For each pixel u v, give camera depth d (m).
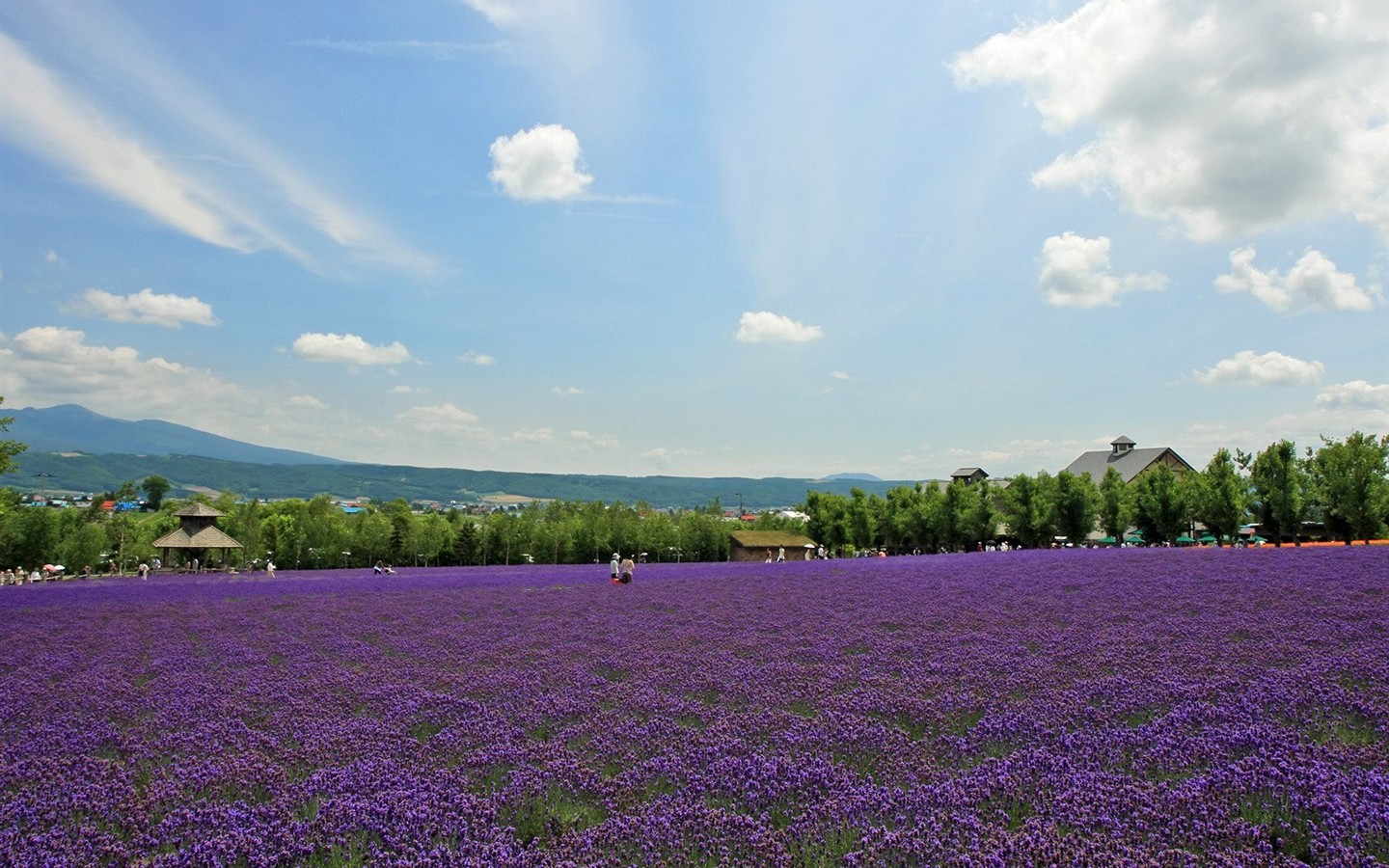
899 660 12.07
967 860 4.72
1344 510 42.12
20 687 12.03
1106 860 4.62
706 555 103.25
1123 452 109.00
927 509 78.06
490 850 5.35
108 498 127.50
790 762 7.03
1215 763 6.25
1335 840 4.82
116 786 6.99
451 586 35.38
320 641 16.77
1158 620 14.24
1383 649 10.30
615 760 7.54
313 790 6.69
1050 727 7.71
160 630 19.61
